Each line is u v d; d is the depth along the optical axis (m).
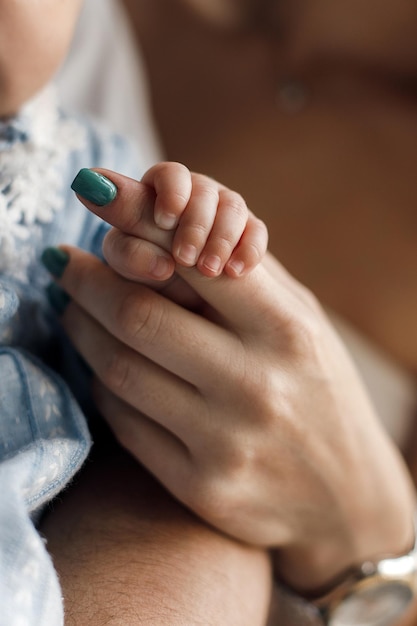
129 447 0.39
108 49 0.60
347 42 0.67
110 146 0.43
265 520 0.40
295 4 0.67
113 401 0.39
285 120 0.68
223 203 0.34
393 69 0.67
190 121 0.72
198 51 0.71
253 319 0.36
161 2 0.71
